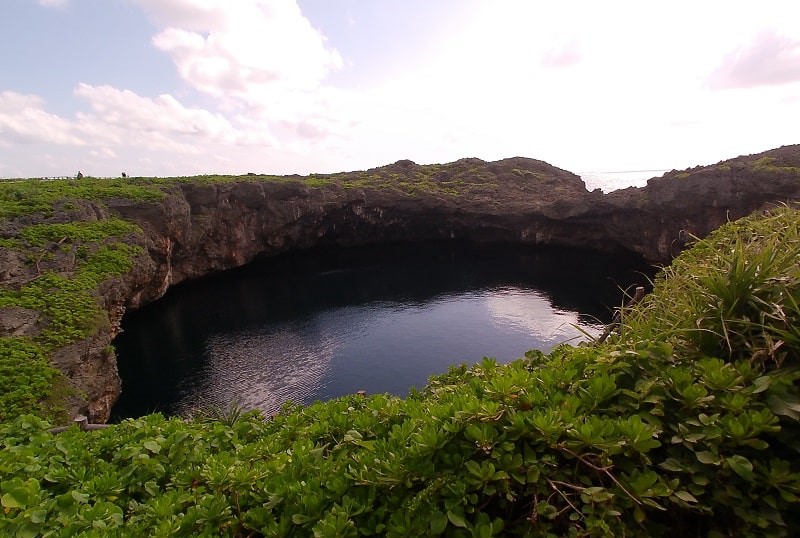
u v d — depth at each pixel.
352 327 31.95
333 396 21.70
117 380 16.72
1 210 22.11
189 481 3.07
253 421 4.34
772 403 2.09
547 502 2.06
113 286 20.61
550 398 2.55
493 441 2.27
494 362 3.51
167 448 3.63
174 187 35.12
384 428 3.09
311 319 33.59
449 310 35.34
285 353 27.14
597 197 45.59
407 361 26.05
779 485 1.90
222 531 2.44
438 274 46.19
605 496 1.94
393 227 54.38
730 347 2.36
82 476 3.35
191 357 26.25
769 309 2.43
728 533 1.99
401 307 36.41
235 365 25.27
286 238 47.22
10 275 17.70
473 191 56.78
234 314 34.38
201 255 39.88
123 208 29.11
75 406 12.37
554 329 30.27
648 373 2.48
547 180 61.53
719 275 2.70
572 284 40.91
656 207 39.00
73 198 25.95
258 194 42.28
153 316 32.50
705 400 2.17
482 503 2.22
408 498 2.23
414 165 68.38
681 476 2.13
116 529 2.67
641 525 2.02
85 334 15.59
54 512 2.82
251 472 2.76
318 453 2.82
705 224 35.31
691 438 2.08
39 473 3.39
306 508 2.33
